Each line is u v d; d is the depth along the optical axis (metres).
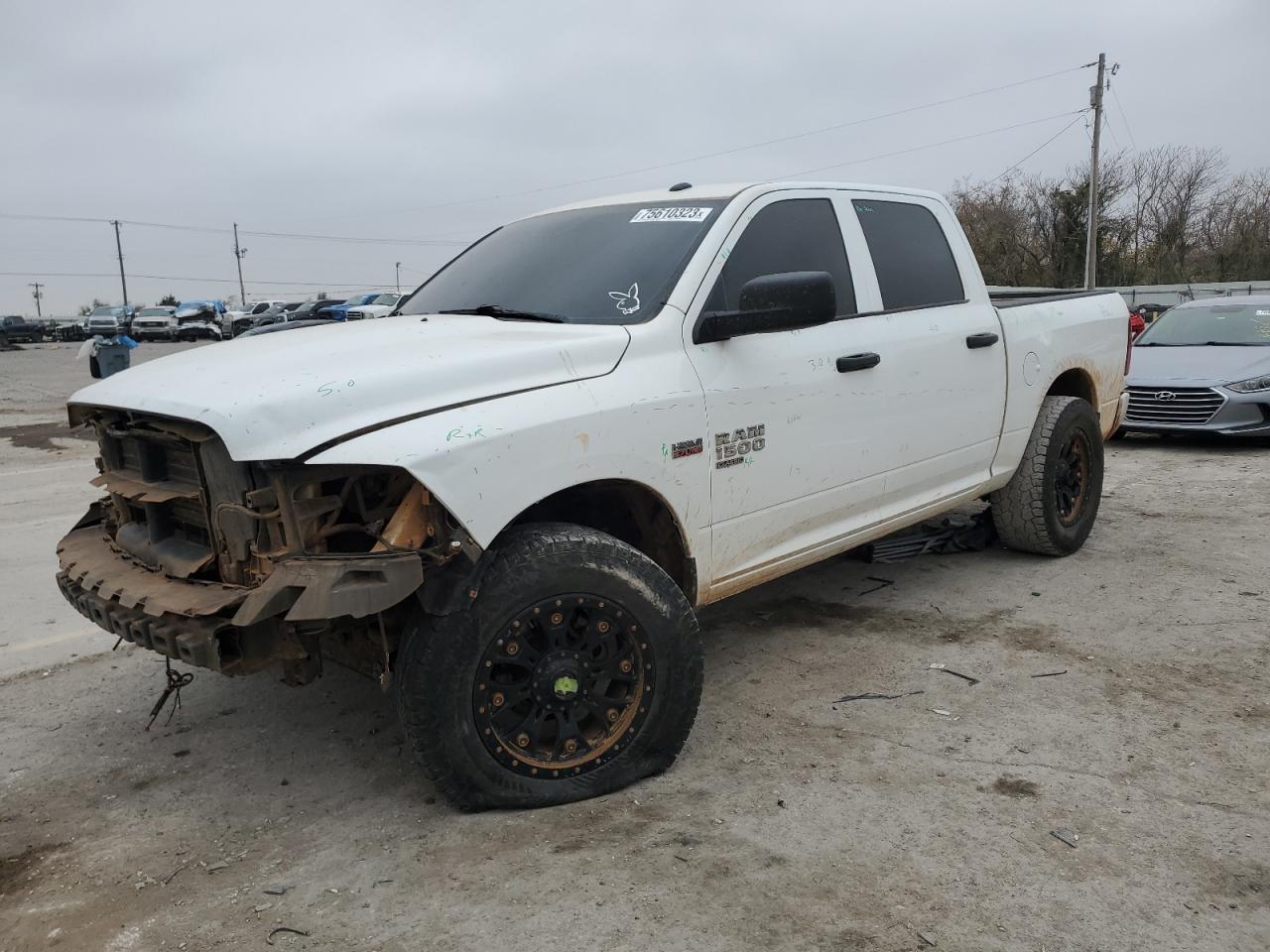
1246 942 2.39
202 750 3.61
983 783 3.18
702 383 3.48
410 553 2.72
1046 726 3.58
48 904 2.68
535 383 3.06
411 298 4.40
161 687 4.21
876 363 4.20
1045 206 46.31
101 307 54.78
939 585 5.30
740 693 3.97
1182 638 4.43
